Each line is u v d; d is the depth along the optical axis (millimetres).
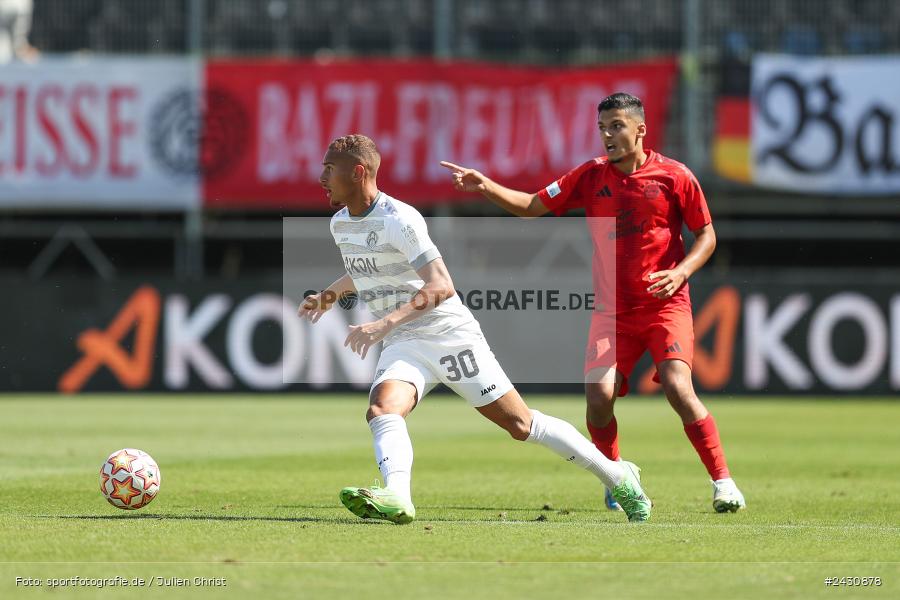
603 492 27281
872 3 68062
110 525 19922
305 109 64375
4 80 64688
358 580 15391
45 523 20172
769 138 64625
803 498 26578
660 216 23500
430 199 64312
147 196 64750
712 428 23500
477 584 15250
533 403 59688
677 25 68312
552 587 15148
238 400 61469
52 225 70625
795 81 64562
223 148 64438
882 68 64125
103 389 63938
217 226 66062
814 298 63562
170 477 29516
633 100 23484
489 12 68750
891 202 66812
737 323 63656
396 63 64312
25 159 64812
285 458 35031
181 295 64062
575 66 64062
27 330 64062
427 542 18297
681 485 29156
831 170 64562
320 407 57125
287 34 68875
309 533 19109
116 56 64562
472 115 64250
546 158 64062
